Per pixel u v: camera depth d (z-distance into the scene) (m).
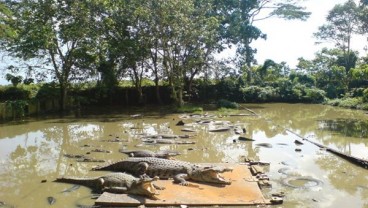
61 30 25.81
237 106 28.78
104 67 28.59
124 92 31.50
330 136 15.95
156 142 14.38
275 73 39.91
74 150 13.44
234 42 34.28
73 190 8.79
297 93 34.44
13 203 8.04
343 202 7.92
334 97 35.03
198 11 27.27
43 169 10.88
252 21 38.31
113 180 8.62
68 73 27.17
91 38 26.83
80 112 26.14
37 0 25.17
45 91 25.98
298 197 8.21
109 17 27.53
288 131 17.27
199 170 9.09
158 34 26.22
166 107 28.95
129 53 27.66
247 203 7.70
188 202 7.69
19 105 22.39
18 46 24.19
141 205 7.59
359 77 33.09
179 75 27.33
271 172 10.17
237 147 13.63
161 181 9.09
